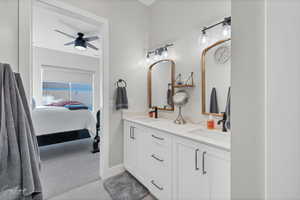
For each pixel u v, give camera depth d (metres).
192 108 1.70
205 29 1.49
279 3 0.41
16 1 1.25
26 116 0.96
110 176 1.91
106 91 1.89
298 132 0.39
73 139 3.02
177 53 1.89
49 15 2.44
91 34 3.21
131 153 1.88
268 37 0.43
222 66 1.42
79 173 1.98
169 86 2.00
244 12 0.48
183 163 1.19
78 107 3.29
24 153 0.84
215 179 0.97
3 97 0.82
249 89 0.47
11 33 1.23
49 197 1.50
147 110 2.35
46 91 4.19
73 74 4.70
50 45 3.91
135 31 2.20
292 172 0.40
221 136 1.27
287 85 0.40
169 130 1.31
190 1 1.72
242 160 0.49
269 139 0.43
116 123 2.01
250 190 0.47
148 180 1.57
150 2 2.29
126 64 2.10
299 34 0.38
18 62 1.26
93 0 1.75
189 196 1.15
